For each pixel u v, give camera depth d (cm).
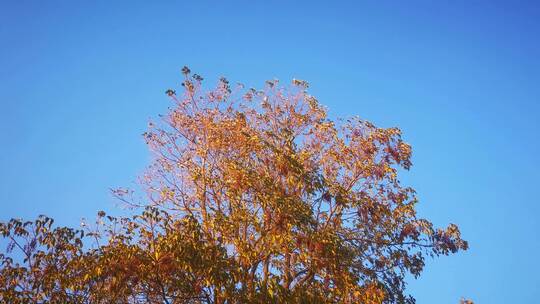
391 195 2439
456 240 2414
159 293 1970
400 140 2503
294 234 2112
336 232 2309
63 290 1909
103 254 1948
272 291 1930
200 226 2052
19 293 1880
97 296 1920
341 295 2061
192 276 1966
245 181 2217
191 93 2506
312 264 2116
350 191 2409
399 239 2380
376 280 2202
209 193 2297
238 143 2386
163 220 2058
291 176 2261
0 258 1930
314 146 2503
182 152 2392
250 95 2581
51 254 1955
